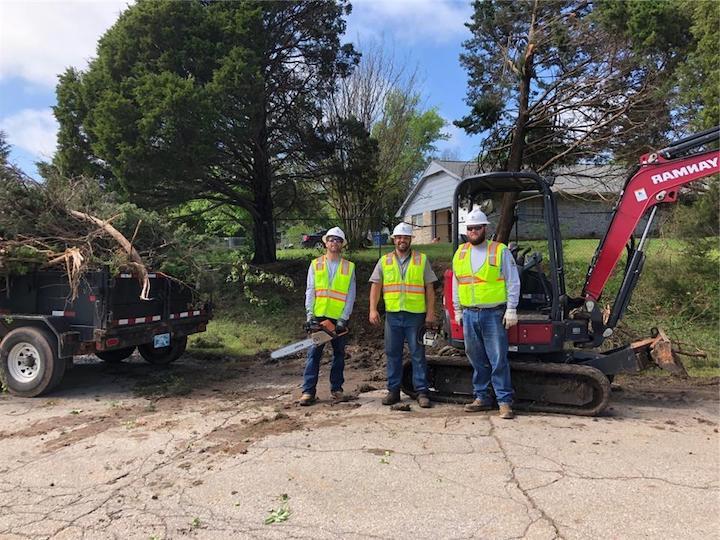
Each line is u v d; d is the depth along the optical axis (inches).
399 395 260.8
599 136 478.9
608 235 255.6
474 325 239.0
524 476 169.3
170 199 521.7
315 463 183.2
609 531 136.9
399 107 839.1
